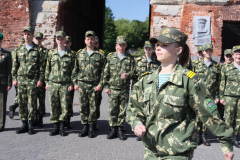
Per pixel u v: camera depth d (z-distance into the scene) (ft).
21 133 17.57
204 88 6.76
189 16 33.58
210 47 17.49
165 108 6.84
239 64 17.39
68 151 14.23
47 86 17.81
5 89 18.03
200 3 33.42
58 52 17.47
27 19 36.99
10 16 37.32
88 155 13.70
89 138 16.96
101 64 17.57
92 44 17.51
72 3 48.52
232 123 17.29
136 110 7.72
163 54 7.11
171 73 7.05
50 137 16.84
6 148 14.39
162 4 34.58
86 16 60.90
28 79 17.38
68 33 47.65
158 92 7.04
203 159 13.89
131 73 17.31
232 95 17.02
